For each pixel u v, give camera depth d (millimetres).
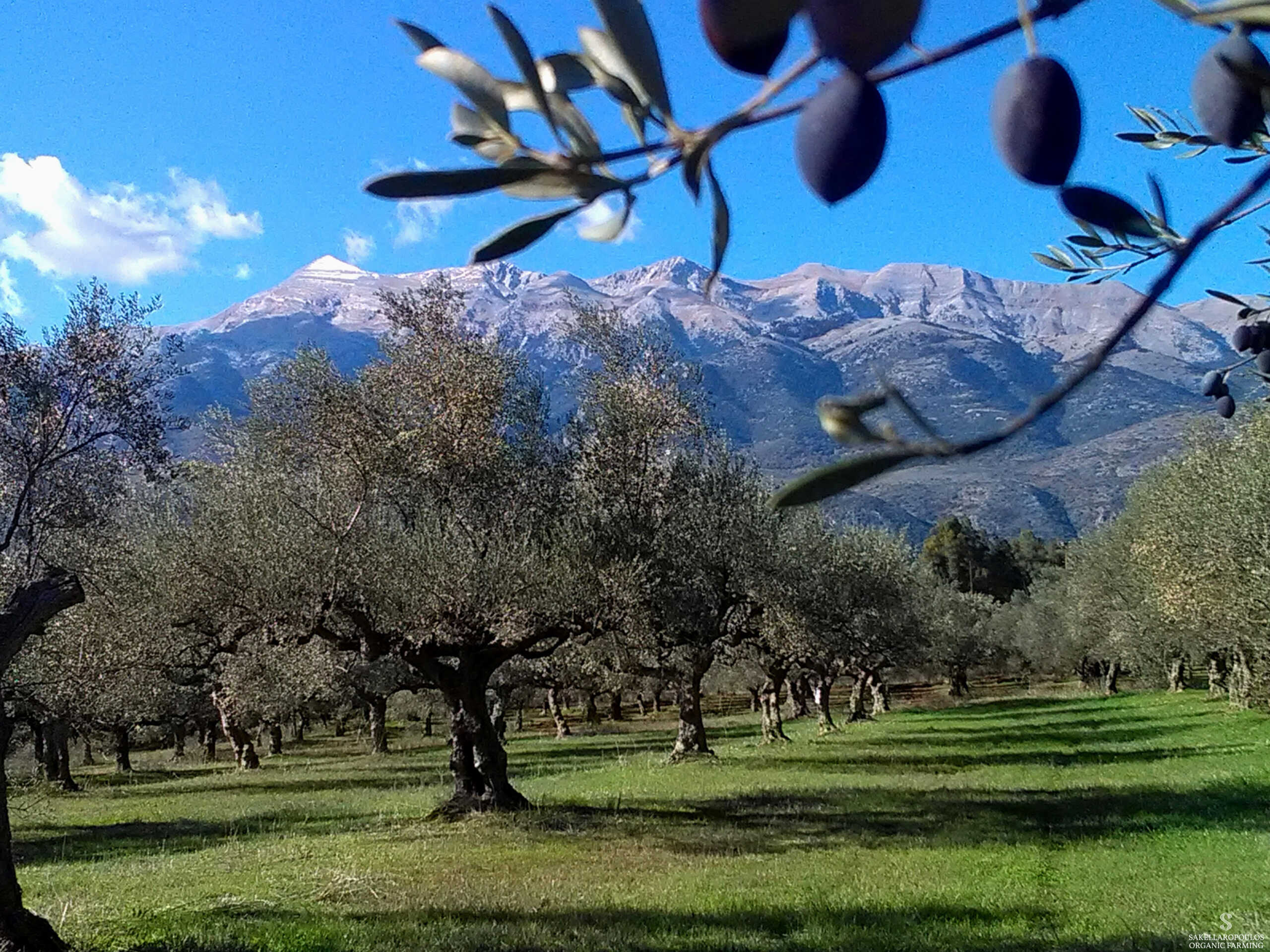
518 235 677
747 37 520
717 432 20922
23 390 13305
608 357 18078
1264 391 1742
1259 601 17125
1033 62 660
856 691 41906
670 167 671
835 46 509
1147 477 33375
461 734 15750
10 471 13766
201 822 18078
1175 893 9328
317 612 14109
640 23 649
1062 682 72312
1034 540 73688
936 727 35125
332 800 20734
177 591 14031
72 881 11484
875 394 574
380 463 15359
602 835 13602
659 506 17969
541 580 15023
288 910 9445
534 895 10016
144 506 17297
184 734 46656
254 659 23078
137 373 14156
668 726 47438
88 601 15266
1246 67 741
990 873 10781
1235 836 11953
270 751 43031
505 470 16594
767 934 8453
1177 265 607
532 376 17750
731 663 28219
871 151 576
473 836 13609
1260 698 26672
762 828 14125
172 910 9438
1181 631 27047
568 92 701
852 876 10820
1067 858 11453
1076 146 645
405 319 16000
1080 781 18484
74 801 23875
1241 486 17406
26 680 17422
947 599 53344
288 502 14766
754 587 21391
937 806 15945
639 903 9648
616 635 16531
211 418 20281
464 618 15055
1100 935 7949
